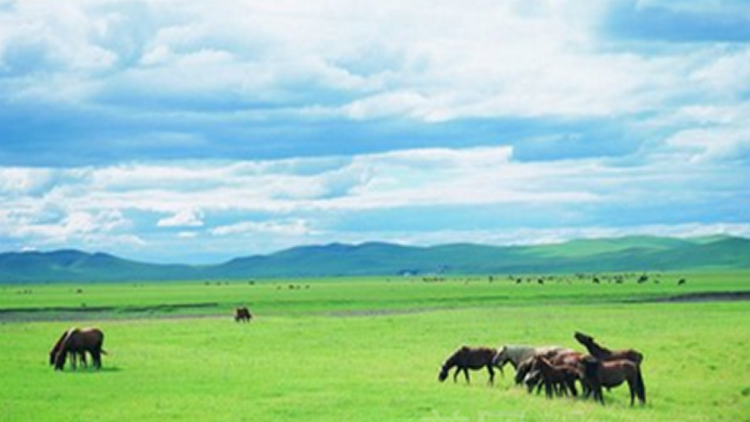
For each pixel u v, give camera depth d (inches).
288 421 1451.8
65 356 2128.4
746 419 1652.3
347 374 2028.8
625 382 1999.3
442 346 2672.2
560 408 1620.3
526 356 1994.3
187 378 1946.4
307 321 3907.5
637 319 3644.2
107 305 6225.4
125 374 2021.4
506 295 6820.9
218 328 3523.6
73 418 1485.0
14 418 1482.5
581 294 6786.4
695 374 2143.2
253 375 1998.0
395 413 1521.9
